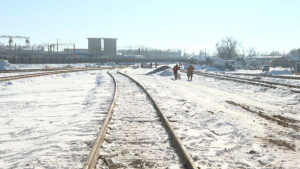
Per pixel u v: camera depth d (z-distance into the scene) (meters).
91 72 56.19
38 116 11.53
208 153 6.26
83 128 8.62
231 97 17.20
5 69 50.41
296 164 5.66
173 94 18.44
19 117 11.37
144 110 11.72
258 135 7.90
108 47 166.88
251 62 105.50
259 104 14.26
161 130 8.25
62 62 99.94
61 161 5.76
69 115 11.62
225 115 10.94
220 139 7.61
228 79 29.98
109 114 10.02
